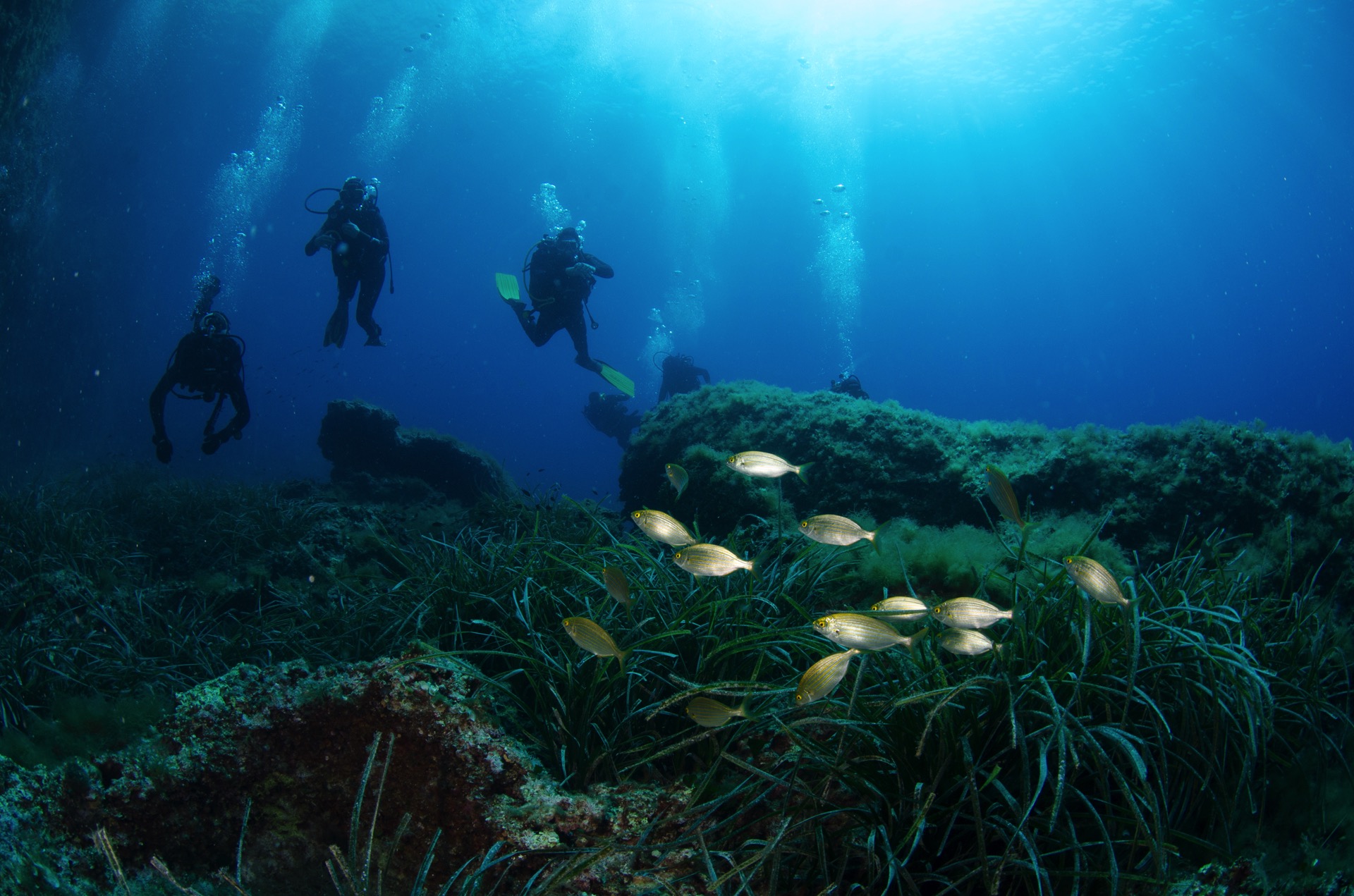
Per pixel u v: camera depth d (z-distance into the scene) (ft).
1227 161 222.69
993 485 8.82
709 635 9.76
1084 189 257.75
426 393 430.61
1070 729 6.59
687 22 115.96
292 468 70.59
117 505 26.17
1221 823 6.88
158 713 8.70
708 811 7.33
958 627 6.97
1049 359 471.62
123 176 85.40
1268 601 9.73
